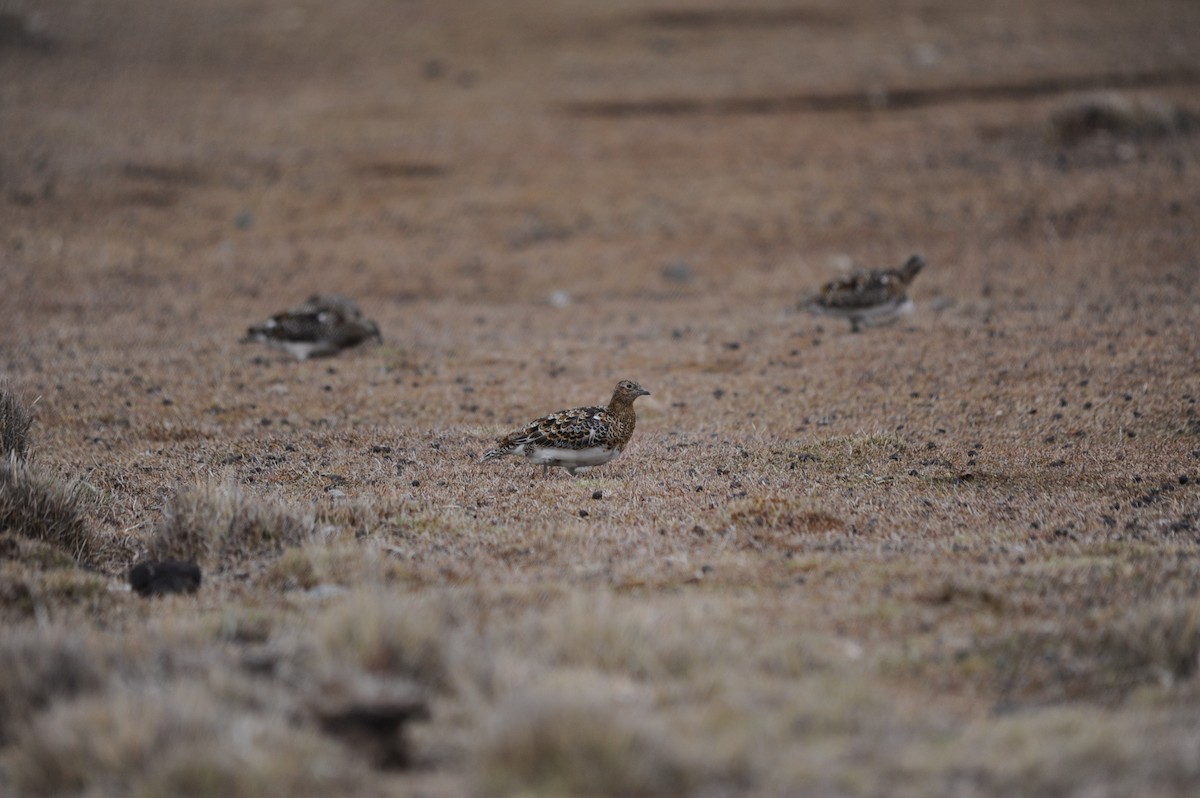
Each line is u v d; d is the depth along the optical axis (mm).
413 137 64375
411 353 33625
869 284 32438
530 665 12328
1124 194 47156
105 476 22000
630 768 10109
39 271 43750
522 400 28375
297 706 11453
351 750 10688
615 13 89500
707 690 11891
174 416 26891
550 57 80062
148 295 42094
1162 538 16969
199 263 46594
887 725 11312
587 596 14109
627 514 18688
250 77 78062
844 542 17203
